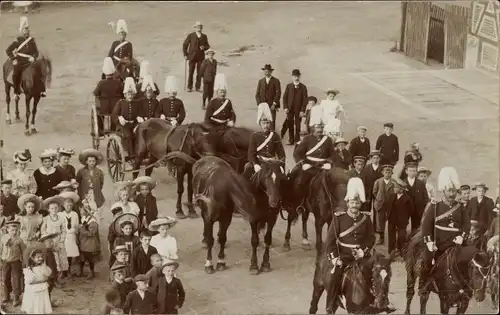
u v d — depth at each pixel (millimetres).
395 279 19672
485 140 26984
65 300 18391
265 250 19844
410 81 33312
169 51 37188
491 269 17609
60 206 19172
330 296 16703
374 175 20281
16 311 18109
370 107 30312
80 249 19172
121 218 18750
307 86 32719
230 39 39656
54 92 31891
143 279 17281
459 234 17812
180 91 32000
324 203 19438
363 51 37719
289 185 20000
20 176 20734
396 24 42781
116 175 23844
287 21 43562
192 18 43875
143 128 22984
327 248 16953
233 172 19531
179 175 22359
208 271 19812
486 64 33938
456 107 30203
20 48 27906
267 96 26828
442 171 17969
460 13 34562
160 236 18453
